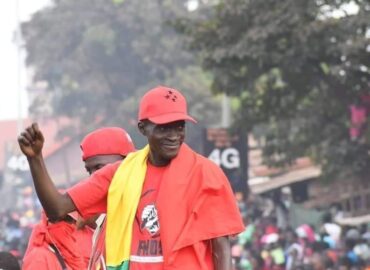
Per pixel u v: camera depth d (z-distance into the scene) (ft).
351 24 77.56
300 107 87.04
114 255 21.68
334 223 107.04
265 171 128.67
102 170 22.35
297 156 91.61
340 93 83.51
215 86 84.58
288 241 97.71
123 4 174.70
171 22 83.82
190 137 154.61
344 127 87.20
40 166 21.86
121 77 178.09
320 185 106.52
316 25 77.71
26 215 196.24
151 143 21.65
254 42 78.95
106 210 22.43
